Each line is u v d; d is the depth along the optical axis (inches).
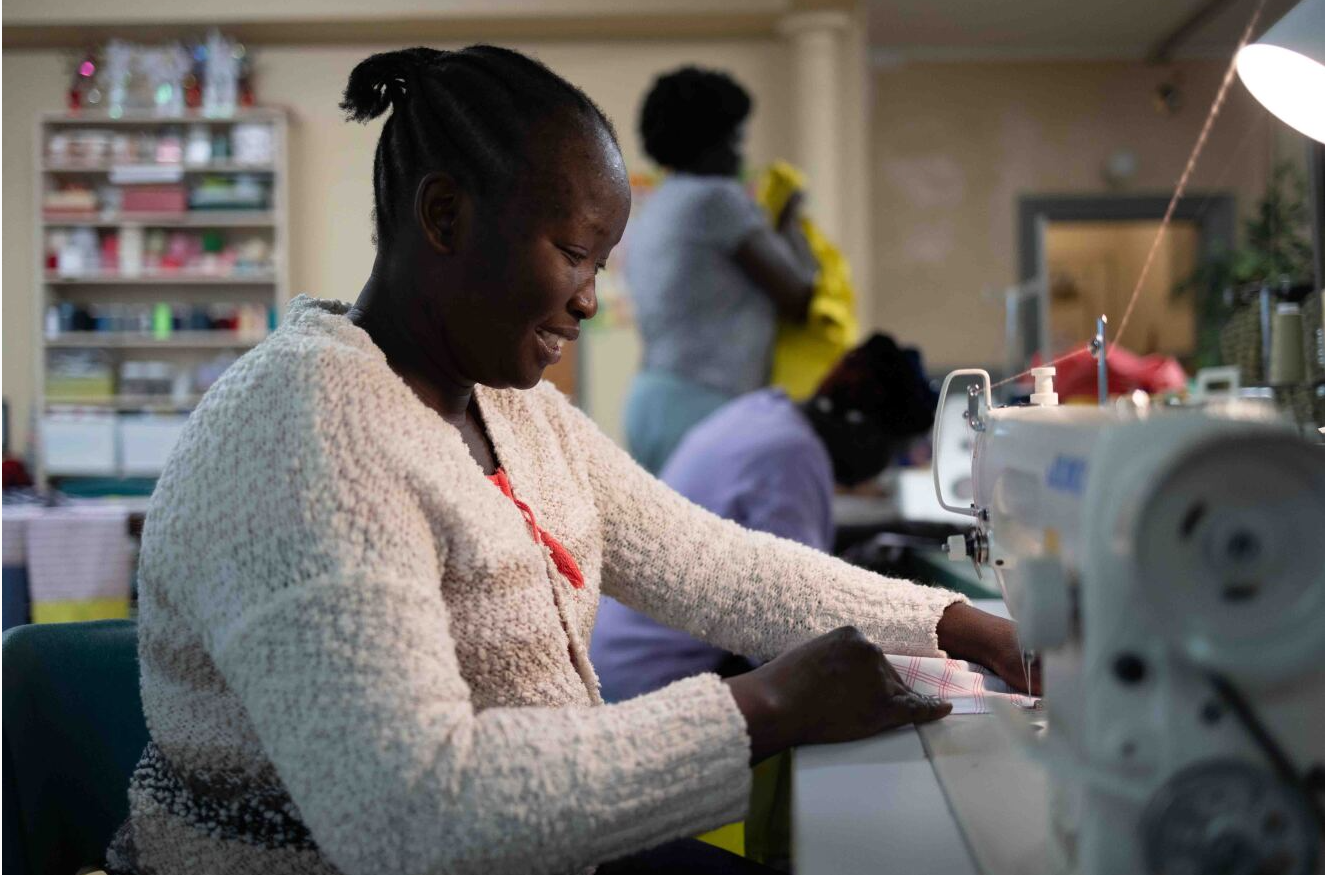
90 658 39.7
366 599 28.2
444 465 32.8
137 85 241.4
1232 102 71.9
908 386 81.1
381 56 37.0
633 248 123.5
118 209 243.4
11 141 241.8
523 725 28.4
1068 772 22.2
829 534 79.0
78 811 39.0
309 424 30.1
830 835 25.8
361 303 37.9
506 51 35.9
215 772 32.5
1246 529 20.1
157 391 245.0
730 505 75.9
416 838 26.7
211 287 250.1
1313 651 20.0
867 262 245.1
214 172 245.4
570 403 46.3
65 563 123.8
